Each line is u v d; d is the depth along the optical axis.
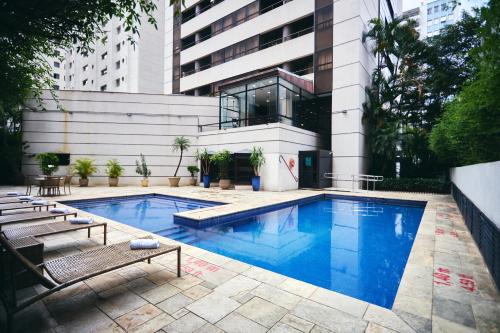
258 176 15.03
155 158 19.06
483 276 3.55
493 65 2.35
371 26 18.53
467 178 6.41
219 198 11.52
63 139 18.20
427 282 3.35
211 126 20.28
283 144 15.18
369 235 7.16
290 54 19.61
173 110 19.80
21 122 17.73
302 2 19.06
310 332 2.30
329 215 9.68
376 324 2.43
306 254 5.62
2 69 4.70
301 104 19.70
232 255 5.49
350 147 16.80
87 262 2.90
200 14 25.92
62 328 2.34
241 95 17.52
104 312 2.61
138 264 3.93
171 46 28.84
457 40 17.16
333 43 17.61
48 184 11.41
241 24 22.56
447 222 6.93
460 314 2.60
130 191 14.23
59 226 4.46
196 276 3.52
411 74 17.80
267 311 2.65
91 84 42.62
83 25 2.90
